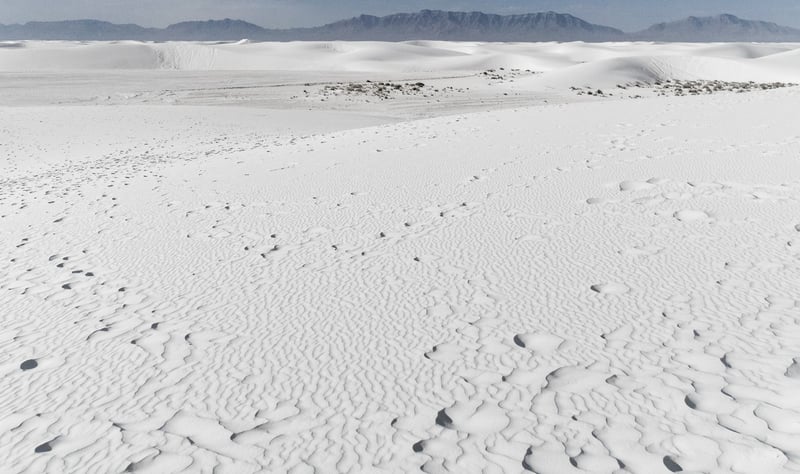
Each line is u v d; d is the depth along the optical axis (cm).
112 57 12775
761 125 1452
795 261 680
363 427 434
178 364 553
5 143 2919
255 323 632
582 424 418
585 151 1341
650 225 841
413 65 13438
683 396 442
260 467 395
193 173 1594
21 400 515
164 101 5181
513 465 378
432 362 522
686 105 2041
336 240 891
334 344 571
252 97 5378
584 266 720
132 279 805
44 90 5869
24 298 770
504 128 1841
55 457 425
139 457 416
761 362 482
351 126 3406
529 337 556
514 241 823
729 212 862
